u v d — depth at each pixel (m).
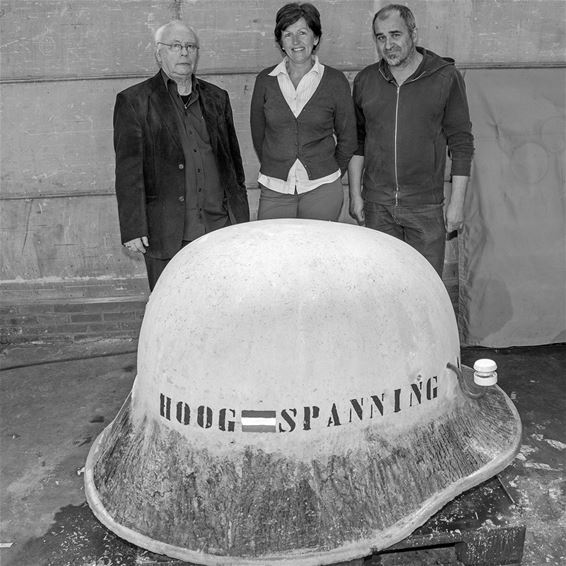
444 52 3.97
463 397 2.53
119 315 4.28
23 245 4.15
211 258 2.32
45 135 3.96
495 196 4.00
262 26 3.85
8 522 2.66
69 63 3.84
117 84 3.90
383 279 2.27
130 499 2.29
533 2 3.92
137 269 4.24
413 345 2.27
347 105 3.41
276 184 3.53
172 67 3.15
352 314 2.17
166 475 2.24
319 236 2.39
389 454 2.23
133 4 3.77
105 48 3.83
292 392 2.12
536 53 4.01
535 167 3.98
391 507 2.18
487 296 4.06
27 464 3.04
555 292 4.02
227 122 3.45
